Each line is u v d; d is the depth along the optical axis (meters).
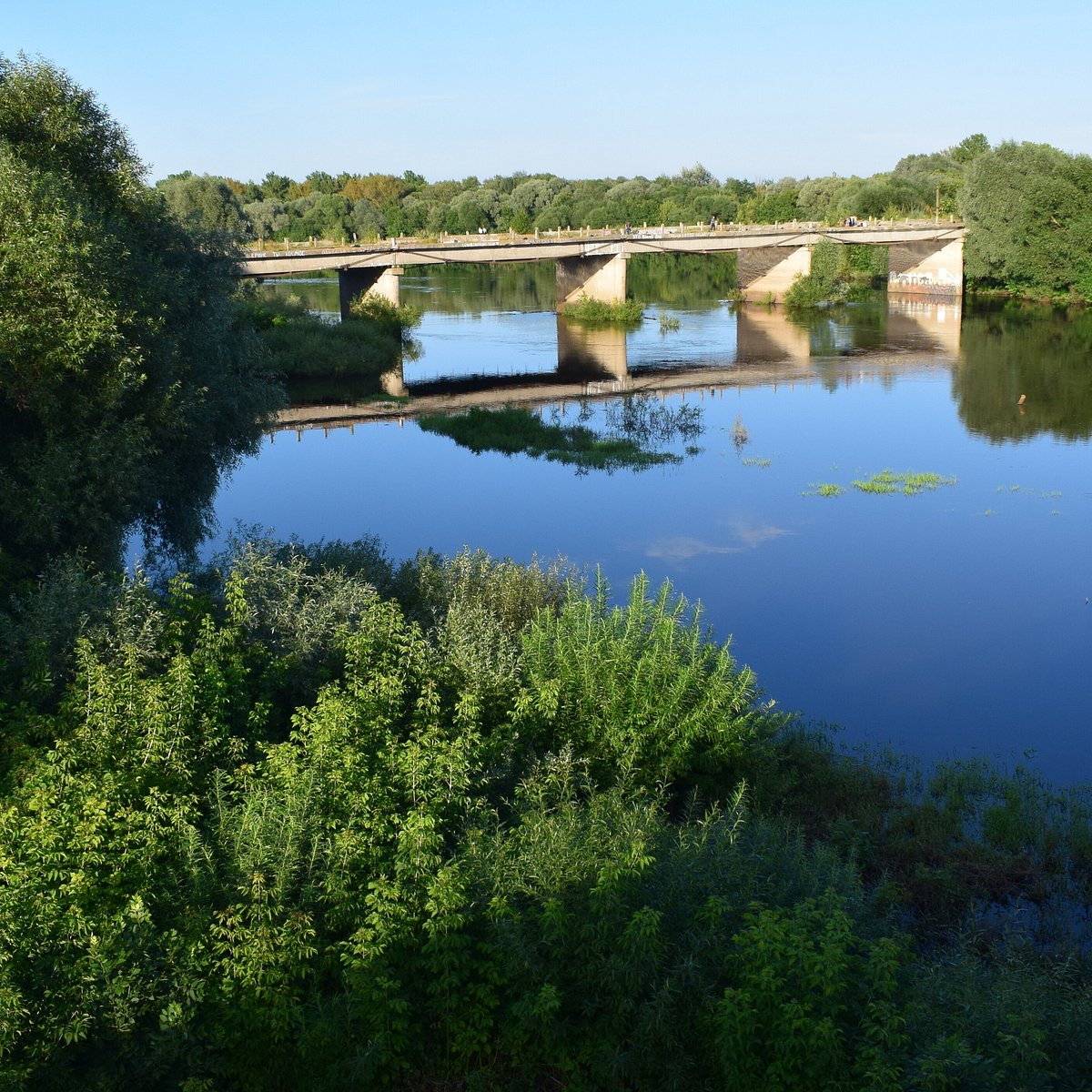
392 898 9.46
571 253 73.81
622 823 11.18
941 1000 8.89
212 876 9.70
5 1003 7.77
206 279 27.19
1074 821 15.34
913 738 18.89
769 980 8.21
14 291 19.86
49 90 24.84
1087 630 23.62
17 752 12.07
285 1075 8.89
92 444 20.28
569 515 32.56
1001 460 37.91
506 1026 9.10
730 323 75.00
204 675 13.09
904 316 76.38
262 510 33.78
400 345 64.19
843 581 26.67
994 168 78.75
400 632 15.89
